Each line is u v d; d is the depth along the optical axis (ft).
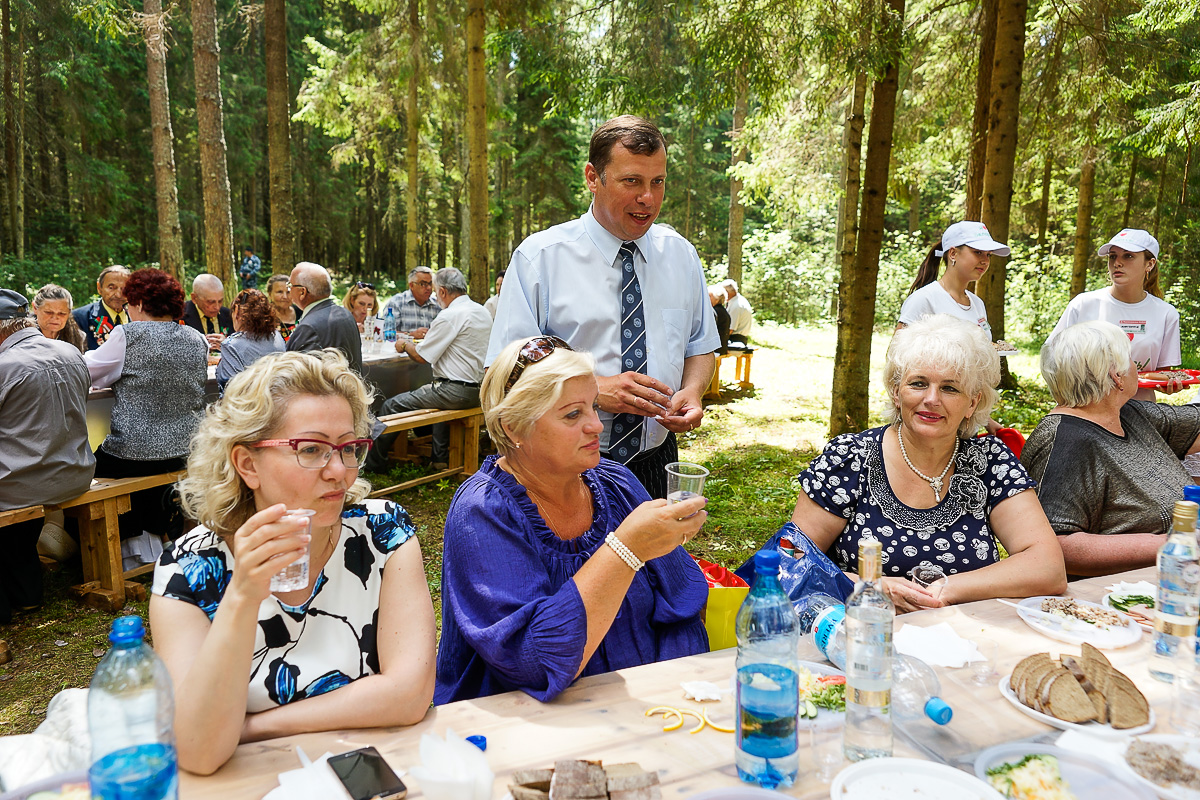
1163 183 55.11
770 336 56.49
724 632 6.79
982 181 30.53
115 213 73.41
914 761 4.21
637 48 26.09
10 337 11.65
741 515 18.10
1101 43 29.37
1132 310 13.28
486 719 4.86
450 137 68.49
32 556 12.44
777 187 46.16
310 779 3.97
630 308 8.66
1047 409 28.66
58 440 11.70
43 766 4.53
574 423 5.76
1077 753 4.40
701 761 4.39
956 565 7.44
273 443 4.75
